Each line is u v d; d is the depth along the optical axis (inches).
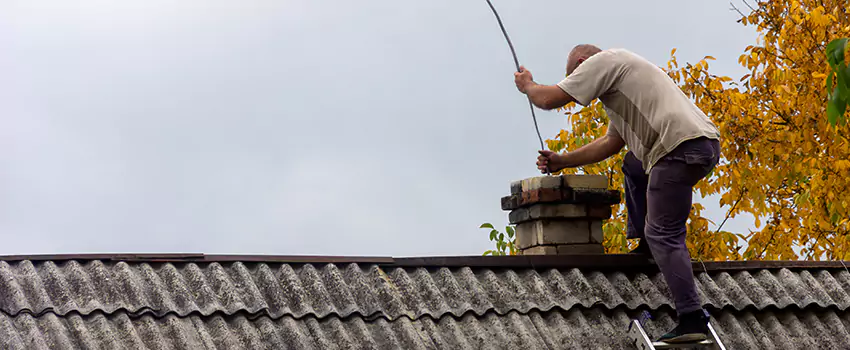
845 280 270.1
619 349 225.8
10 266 201.5
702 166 215.3
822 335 247.4
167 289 205.6
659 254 219.0
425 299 224.5
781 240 470.9
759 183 430.9
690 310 215.0
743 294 250.1
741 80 451.8
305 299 212.2
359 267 229.8
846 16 425.7
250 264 222.7
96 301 194.1
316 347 201.0
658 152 218.1
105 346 184.9
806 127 421.1
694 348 220.8
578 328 228.5
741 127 434.3
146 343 189.9
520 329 220.2
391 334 209.2
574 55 241.8
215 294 207.3
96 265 205.0
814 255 466.6
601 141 258.5
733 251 452.4
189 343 191.6
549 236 263.0
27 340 180.2
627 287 242.7
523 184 271.9
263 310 204.8
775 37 450.6
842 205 411.5
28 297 192.2
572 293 236.5
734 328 241.8
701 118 219.3
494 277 236.4
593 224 266.4
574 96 221.3
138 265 210.8
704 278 253.1
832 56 182.4
